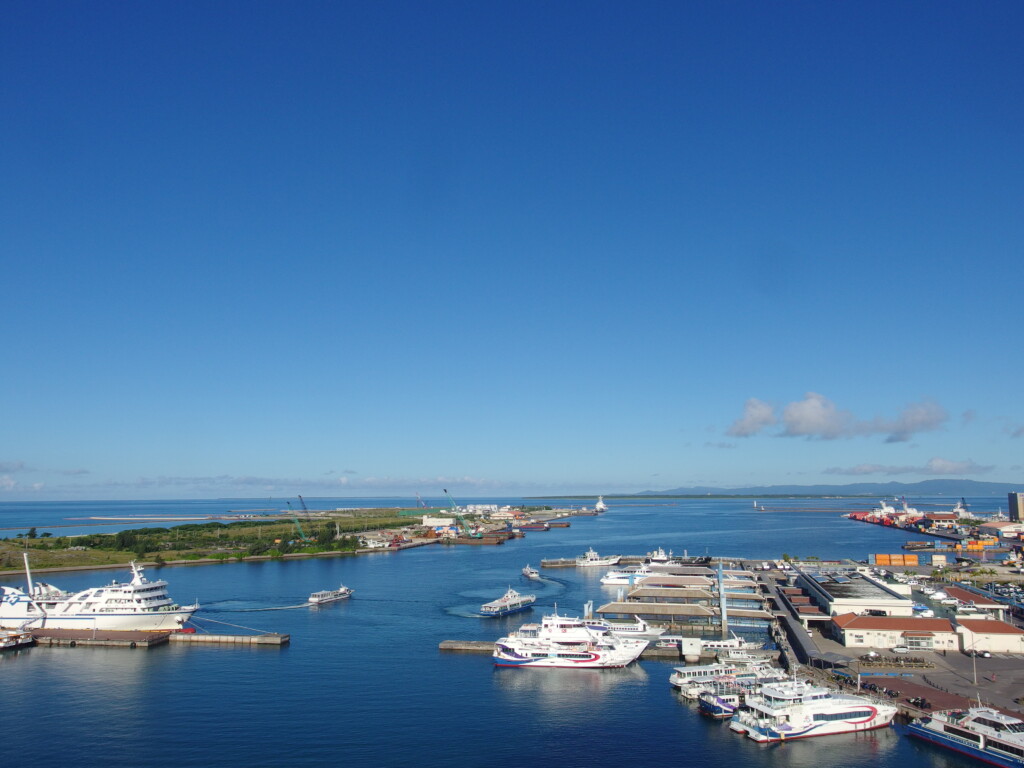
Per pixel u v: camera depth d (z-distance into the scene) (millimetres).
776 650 145375
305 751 97750
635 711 114688
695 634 168250
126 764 93312
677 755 97312
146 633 165125
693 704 118125
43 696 122188
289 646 159250
